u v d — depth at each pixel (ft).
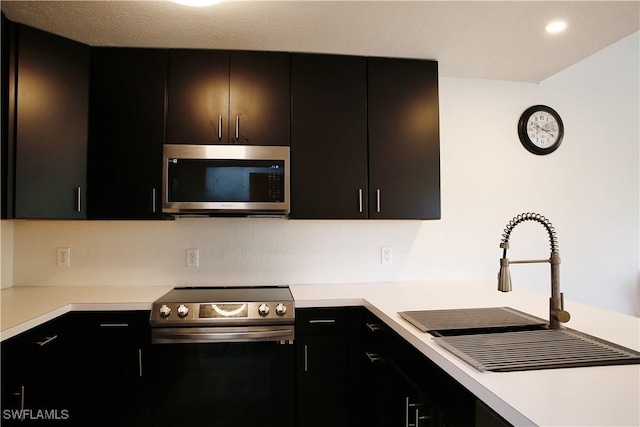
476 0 5.36
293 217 6.85
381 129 7.07
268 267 7.80
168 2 5.39
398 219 7.19
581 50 6.91
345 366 6.35
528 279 8.52
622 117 9.00
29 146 5.89
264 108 6.81
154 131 6.58
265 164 6.68
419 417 4.13
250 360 6.18
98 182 6.44
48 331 5.31
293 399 6.24
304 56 6.97
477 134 8.39
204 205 6.49
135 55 6.64
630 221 8.93
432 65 7.27
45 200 5.98
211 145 6.63
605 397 2.60
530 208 8.53
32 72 5.95
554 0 5.33
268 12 5.64
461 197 8.31
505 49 6.89
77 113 6.35
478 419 2.95
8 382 4.43
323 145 6.91
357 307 6.40
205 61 6.74
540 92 8.66
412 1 5.36
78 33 6.21
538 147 8.48
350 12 5.66
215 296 6.60
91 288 7.27
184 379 6.06
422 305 5.76
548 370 3.10
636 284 8.89
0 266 7.00
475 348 3.63
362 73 7.09
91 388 5.95
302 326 6.27
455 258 8.28
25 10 5.57
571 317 4.90
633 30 6.18
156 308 6.04
